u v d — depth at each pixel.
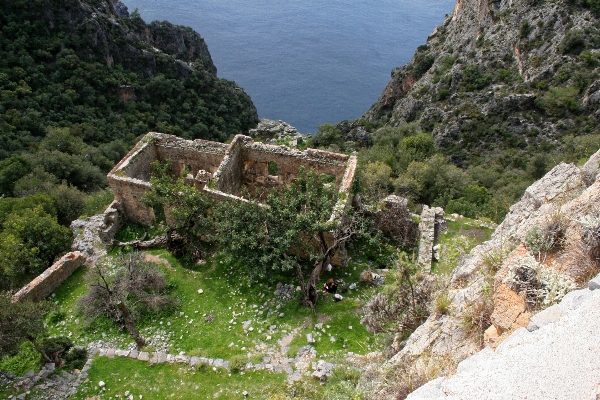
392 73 99.50
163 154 31.14
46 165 45.66
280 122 80.25
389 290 17.69
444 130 60.38
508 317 7.29
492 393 5.25
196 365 19.48
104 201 34.66
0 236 26.59
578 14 57.81
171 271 25.30
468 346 8.28
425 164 39.97
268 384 18.19
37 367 19.80
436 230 25.77
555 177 12.77
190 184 29.94
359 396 11.18
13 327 18.22
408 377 8.62
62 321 22.78
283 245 22.05
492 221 27.19
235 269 25.23
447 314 9.84
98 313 22.30
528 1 64.12
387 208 27.06
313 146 68.06
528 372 5.31
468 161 56.50
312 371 18.34
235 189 30.33
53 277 24.42
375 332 17.17
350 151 64.50
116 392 18.73
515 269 7.52
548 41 59.16
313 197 23.97
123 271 24.06
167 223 28.20
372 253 25.92
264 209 23.44
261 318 22.12
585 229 7.36
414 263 22.28
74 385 19.06
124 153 61.75
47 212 31.97
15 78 61.59
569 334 5.56
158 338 21.50
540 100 54.66
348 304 22.30
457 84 66.81
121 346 21.20
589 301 5.90
